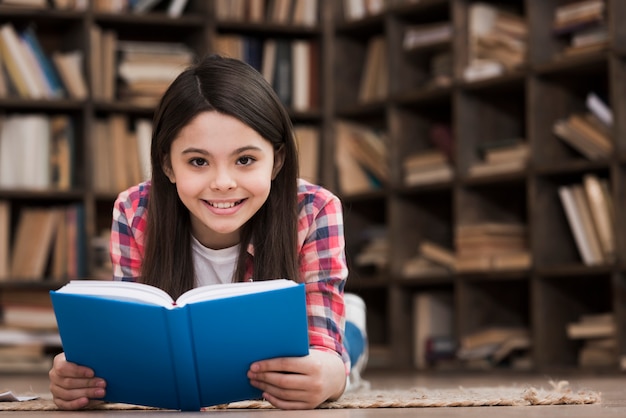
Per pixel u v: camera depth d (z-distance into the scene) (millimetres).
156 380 1650
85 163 4688
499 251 4328
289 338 1629
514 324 4582
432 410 1653
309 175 5070
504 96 4629
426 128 4934
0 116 4637
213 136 1676
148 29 5062
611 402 1853
